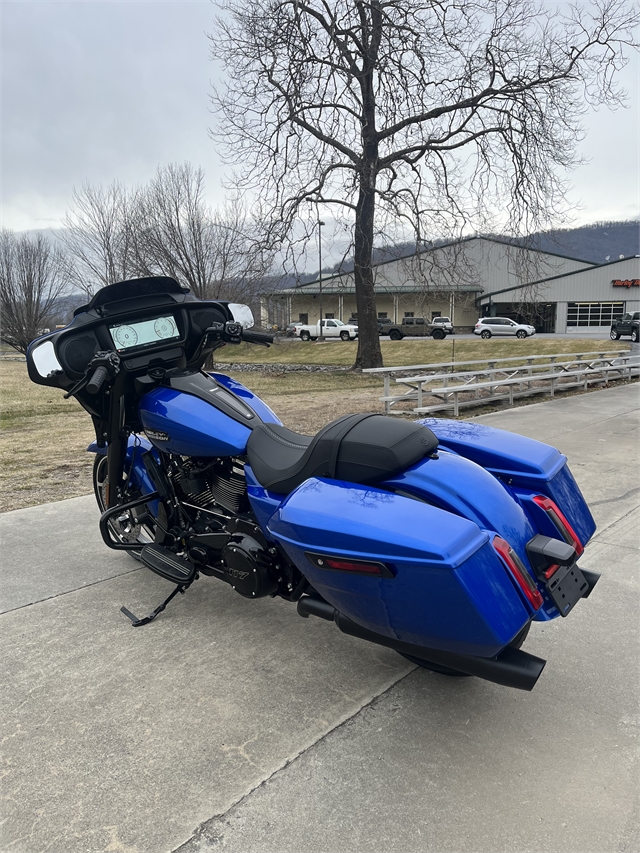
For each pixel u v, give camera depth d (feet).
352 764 6.92
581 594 7.34
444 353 95.96
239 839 5.96
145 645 9.59
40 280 95.81
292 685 8.45
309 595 8.24
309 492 7.25
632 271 152.46
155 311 10.55
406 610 6.33
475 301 172.04
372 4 57.31
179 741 7.36
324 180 60.75
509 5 56.70
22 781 6.77
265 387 57.52
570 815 6.14
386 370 33.37
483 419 28.50
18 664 9.12
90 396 10.54
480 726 7.53
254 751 7.16
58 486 19.61
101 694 8.34
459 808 6.25
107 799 6.49
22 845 5.94
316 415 33.53
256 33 56.03
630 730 7.41
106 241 74.59
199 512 10.09
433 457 7.54
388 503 6.68
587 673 8.60
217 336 10.89
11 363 109.50
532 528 7.39
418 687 8.37
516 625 6.15
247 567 8.69
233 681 8.57
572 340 105.60
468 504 6.91
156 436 10.02
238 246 69.87
